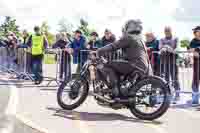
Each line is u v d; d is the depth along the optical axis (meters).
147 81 6.71
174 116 7.11
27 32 13.68
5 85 11.16
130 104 6.75
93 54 7.22
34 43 11.78
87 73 7.27
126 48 7.09
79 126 6.15
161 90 6.64
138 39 7.09
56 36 11.80
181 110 7.74
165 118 6.93
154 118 6.63
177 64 8.89
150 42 9.36
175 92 8.79
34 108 7.52
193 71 8.47
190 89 10.41
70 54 11.30
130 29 7.12
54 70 17.36
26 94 9.37
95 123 6.41
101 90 7.03
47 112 7.18
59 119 6.62
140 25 7.20
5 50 14.34
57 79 11.89
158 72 9.14
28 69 12.62
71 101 7.67
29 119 6.52
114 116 7.03
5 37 14.75
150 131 5.93
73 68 13.21
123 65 6.93
